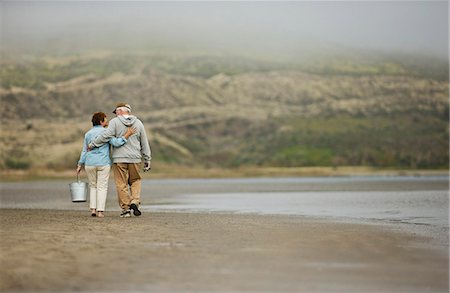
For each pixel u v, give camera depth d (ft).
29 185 234.38
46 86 631.56
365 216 80.28
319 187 191.01
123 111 69.97
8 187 213.87
